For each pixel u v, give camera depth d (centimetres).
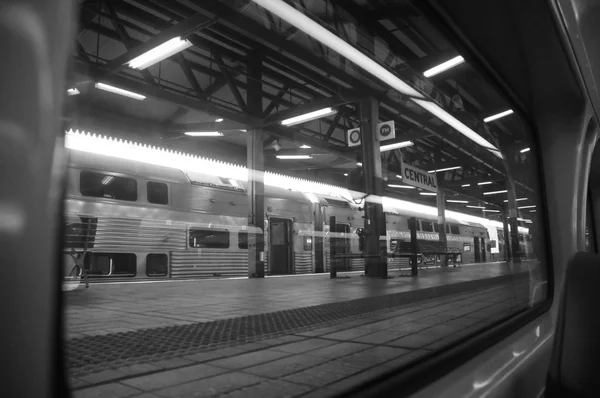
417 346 249
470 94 859
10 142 44
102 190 856
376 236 1106
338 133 1752
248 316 383
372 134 1112
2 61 44
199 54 1118
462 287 682
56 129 50
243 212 1236
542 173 322
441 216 1741
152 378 180
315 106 1168
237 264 1196
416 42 843
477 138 805
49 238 48
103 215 854
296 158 1809
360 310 420
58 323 52
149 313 401
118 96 1198
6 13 44
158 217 982
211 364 205
